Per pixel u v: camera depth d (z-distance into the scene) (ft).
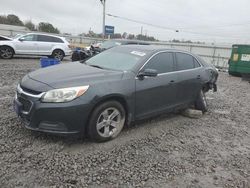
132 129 17.95
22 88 14.71
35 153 13.44
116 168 12.91
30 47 55.88
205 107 23.26
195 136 18.03
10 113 18.52
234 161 15.03
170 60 19.51
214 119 22.26
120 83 15.67
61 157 13.33
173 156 14.76
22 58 57.93
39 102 13.69
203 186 12.29
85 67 17.24
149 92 17.31
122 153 14.42
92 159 13.46
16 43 54.54
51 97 13.64
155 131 18.07
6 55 54.13
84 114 14.08
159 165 13.61
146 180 12.21
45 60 35.06
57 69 16.61
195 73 21.48
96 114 14.60
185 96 20.79
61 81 14.35
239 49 55.77
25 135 15.24
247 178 13.38
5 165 12.24
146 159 14.07
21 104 14.52
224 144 17.28
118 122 15.96
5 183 11.05
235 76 58.95
